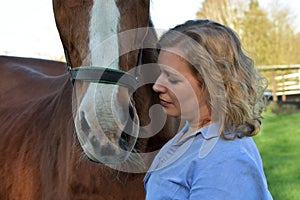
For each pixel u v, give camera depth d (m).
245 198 1.15
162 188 1.29
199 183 1.19
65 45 1.81
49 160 2.06
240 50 1.28
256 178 1.17
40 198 2.13
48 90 2.72
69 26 1.69
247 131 1.22
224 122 1.21
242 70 1.25
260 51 15.02
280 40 15.35
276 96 13.54
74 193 1.89
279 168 5.63
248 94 1.25
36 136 2.26
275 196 4.45
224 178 1.16
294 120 10.35
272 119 10.62
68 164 1.91
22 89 2.91
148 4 1.78
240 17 15.23
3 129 2.54
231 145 1.19
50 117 2.24
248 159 1.17
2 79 3.12
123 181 1.82
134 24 1.65
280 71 14.37
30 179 2.19
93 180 1.84
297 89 14.40
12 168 2.30
